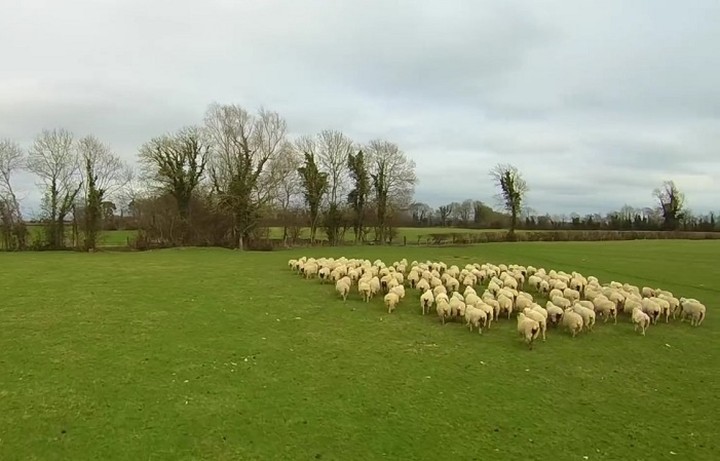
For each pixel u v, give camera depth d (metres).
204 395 14.54
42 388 14.88
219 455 11.32
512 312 25.41
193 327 22.03
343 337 20.88
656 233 103.75
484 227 140.00
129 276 37.84
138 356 17.91
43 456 11.14
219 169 75.50
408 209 103.12
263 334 21.12
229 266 45.66
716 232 112.56
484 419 13.34
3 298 28.02
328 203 87.81
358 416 13.38
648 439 12.38
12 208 69.81
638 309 22.88
